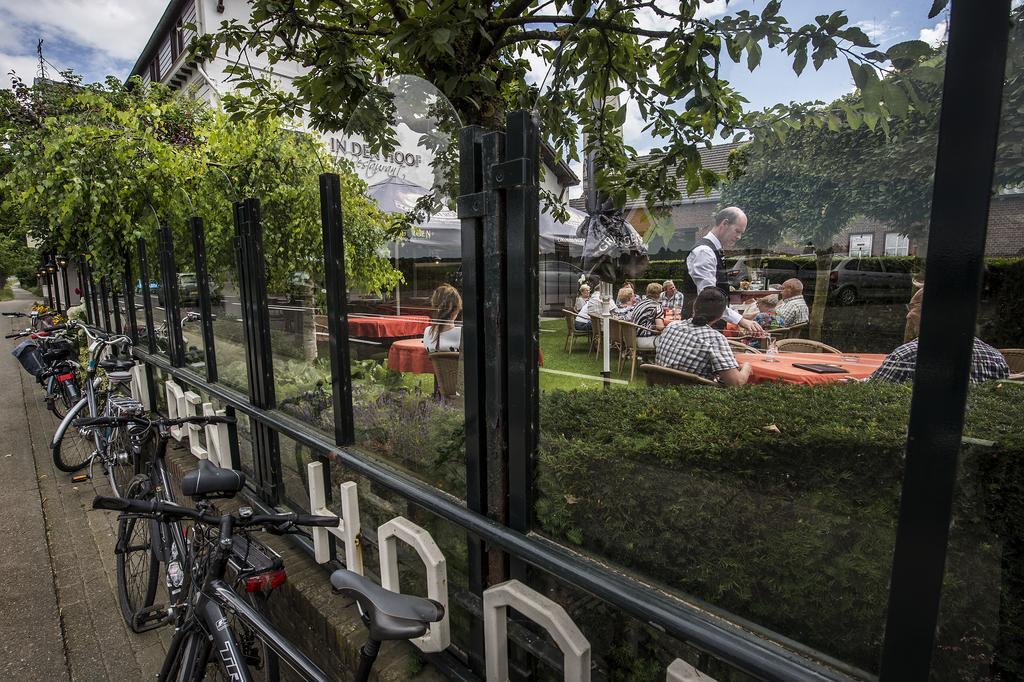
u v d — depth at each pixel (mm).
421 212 1987
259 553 1773
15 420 6012
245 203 2596
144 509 1557
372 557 2121
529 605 1298
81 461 4625
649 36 1209
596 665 1353
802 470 1141
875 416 1055
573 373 1608
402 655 1804
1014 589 960
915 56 792
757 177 1030
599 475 1353
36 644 2543
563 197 1483
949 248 691
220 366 3434
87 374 4453
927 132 800
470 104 2385
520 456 1379
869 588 1018
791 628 1079
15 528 3592
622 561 1306
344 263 2070
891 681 793
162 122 6770
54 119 5266
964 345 685
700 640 978
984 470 989
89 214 5137
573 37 1354
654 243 1250
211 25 12672
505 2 2547
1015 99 687
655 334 1572
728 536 1189
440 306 1965
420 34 1962
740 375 1397
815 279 1007
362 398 2098
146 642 2570
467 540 1611
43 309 10258
